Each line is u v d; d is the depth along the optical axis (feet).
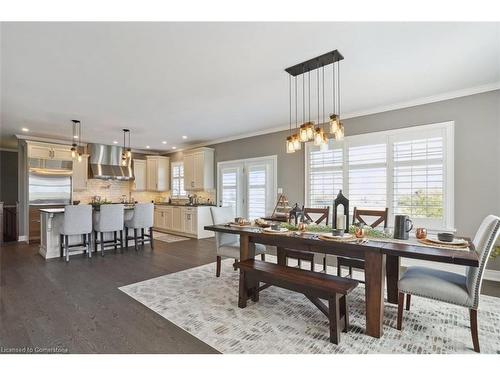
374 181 14.35
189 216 22.49
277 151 18.94
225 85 11.23
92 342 6.73
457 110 12.05
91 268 13.15
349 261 9.89
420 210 12.88
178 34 7.54
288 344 6.64
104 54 8.59
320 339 6.87
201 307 8.73
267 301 9.24
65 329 7.34
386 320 7.90
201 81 10.78
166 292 10.02
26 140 19.84
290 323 7.68
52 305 8.86
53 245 15.30
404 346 6.57
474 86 11.43
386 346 6.57
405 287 7.22
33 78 10.36
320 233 8.79
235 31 7.43
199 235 21.67
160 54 8.63
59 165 21.18
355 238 7.82
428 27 7.25
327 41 7.94
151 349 6.43
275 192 18.99
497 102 11.18
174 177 28.02
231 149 22.11
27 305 8.86
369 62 9.23
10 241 20.30
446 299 6.71
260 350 6.40
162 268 13.16
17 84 10.92
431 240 7.39
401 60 9.11
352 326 7.57
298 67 9.57
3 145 24.40
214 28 7.27
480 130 11.53
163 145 25.44
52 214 15.07
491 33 7.50
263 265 8.69
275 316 8.11
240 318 7.98
